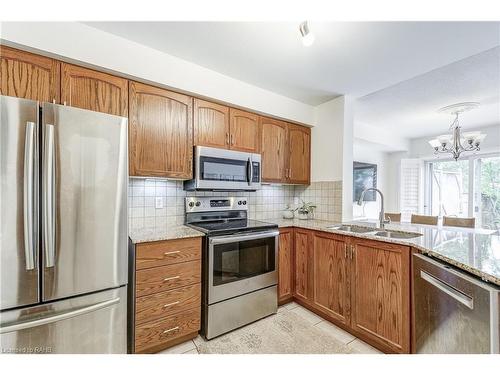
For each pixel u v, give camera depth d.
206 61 1.95
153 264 1.62
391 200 5.36
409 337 1.54
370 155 5.11
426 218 3.04
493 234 1.83
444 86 2.56
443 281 1.24
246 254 2.04
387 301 1.66
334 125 2.70
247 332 1.94
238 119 2.34
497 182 4.04
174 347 1.73
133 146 1.73
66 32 1.46
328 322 2.10
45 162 1.16
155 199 2.12
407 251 1.55
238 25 1.52
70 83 1.50
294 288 2.45
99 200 1.33
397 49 1.74
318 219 2.84
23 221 1.11
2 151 1.07
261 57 1.89
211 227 2.05
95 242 1.31
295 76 2.19
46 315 1.17
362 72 2.11
